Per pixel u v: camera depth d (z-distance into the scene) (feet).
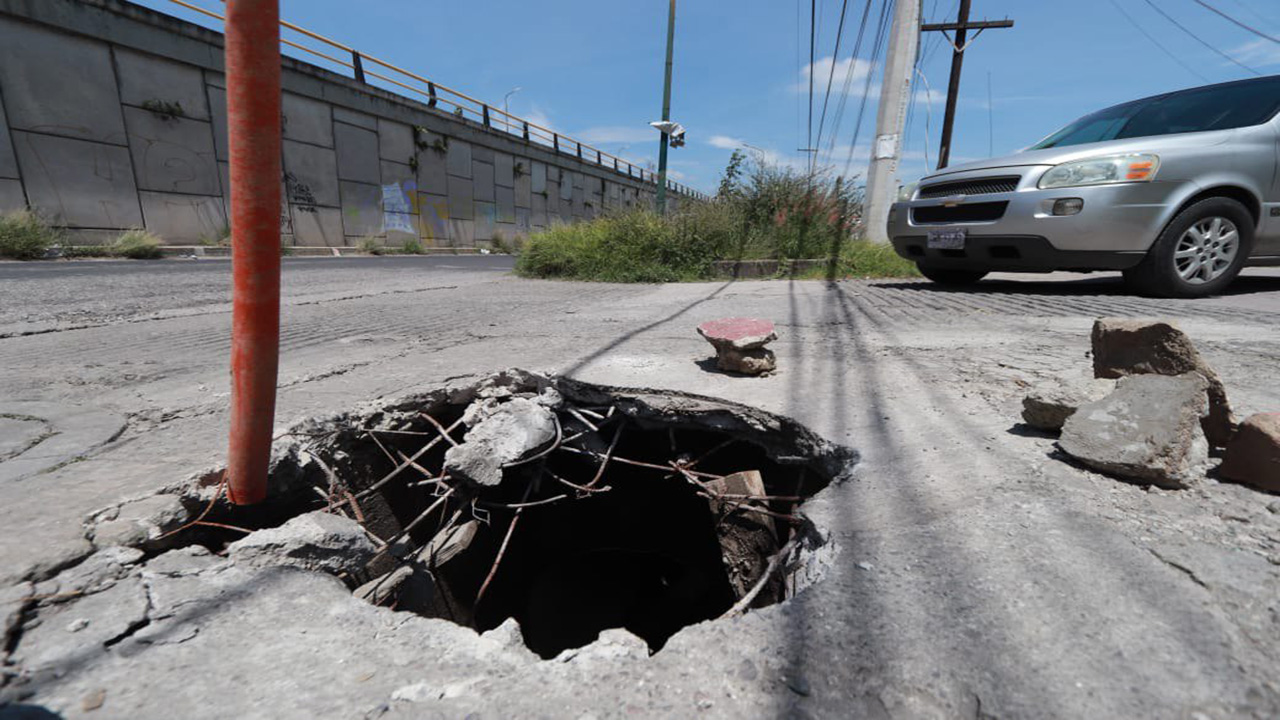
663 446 10.05
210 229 48.44
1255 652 3.12
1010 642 3.29
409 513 8.60
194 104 46.73
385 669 3.41
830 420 7.09
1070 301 16.57
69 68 39.73
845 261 29.96
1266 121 16.03
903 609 3.64
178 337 12.85
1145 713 2.80
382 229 66.03
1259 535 4.19
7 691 3.12
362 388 8.77
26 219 36.55
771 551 6.93
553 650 11.89
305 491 6.89
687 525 12.32
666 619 12.46
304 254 55.52
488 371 9.72
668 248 29.89
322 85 57.00
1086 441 5.35
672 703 3.05
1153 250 16.03
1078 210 15.90
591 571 13.43
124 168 42.98
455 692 3.20
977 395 7.83
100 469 5.90
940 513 4.76
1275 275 23.99
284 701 3.14
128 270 31.07
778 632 3.53
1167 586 3.67
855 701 3.00
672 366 9.87
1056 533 4.33
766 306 17.48
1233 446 4.99
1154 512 4.58
